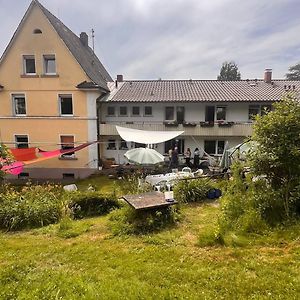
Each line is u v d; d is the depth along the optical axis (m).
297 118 7.92
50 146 24.88
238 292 4.65
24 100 24.69
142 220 8.31
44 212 9.70
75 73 23.89
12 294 4.71
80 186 20.45
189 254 6.26
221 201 10.83
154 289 4.79
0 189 12.96
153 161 18.11
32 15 23.31
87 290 4.77
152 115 26.39
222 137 25.75
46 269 5.73
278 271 5.25
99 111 25.70
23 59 23.95
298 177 7.88
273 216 7.83
